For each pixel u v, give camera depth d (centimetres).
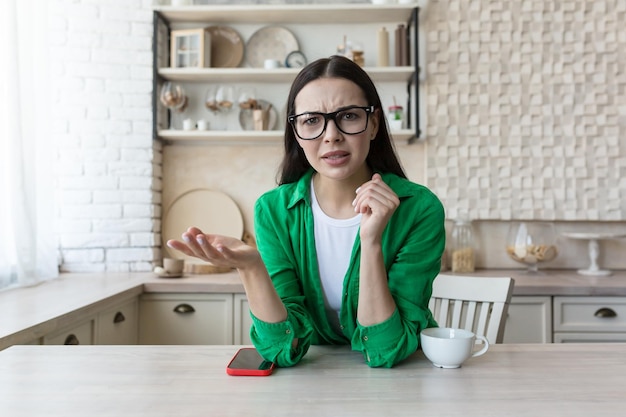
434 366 99
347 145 102
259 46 296
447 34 288
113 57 277
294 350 100
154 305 238
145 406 78
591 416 74
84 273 270
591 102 286
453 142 288
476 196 287
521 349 111
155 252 282
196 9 277
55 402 79
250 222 297
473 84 288
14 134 215
